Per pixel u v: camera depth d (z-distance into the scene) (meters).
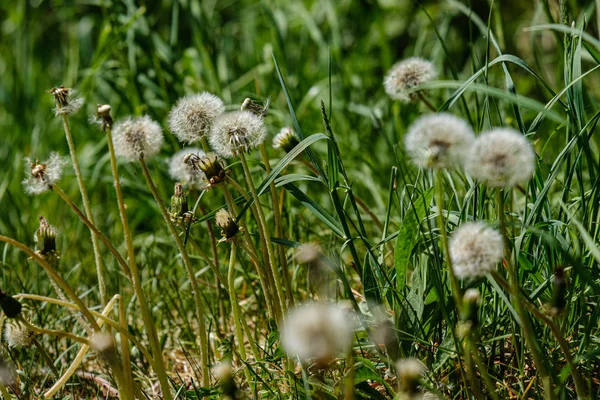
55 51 2.92
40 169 1.09
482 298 1.13
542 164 1.17
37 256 1.05
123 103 2.02
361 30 2.51
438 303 1.12
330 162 1.13
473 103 1.70
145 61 1.99
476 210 1.18
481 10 2.59
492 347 1.12
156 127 1.09
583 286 1.12
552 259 1.15
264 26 2.61
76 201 1.93
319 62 2.29
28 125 2.25
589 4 1.56
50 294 1.44
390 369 1.11
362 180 1.61
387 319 1.10
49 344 1.33
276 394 1.12
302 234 1.50
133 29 1.91
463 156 0.98
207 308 1.41
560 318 1.13
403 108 1.83
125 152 1.08
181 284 1.49
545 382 1.00
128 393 1.08
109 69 2.11
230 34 2.46
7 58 2.55
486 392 1.10
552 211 1.26
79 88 2.08
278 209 1.17
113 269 1.51
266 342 1.21
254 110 1.14
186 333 1.36
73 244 1.67
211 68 1.93
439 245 1.19
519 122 1.18
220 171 1.12
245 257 1.44
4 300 1.03
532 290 1.15
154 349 1.10
